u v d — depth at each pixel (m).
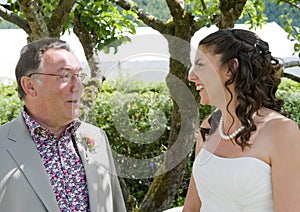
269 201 2.32
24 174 2.26
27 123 2.35
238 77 2.31
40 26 3.29
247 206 2.34
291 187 2.24
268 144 2.30
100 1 4.19
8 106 6.77
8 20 3.72
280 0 4.85
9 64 8.41
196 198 2.71
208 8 3.98
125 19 4.38
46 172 2.30
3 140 2.33
